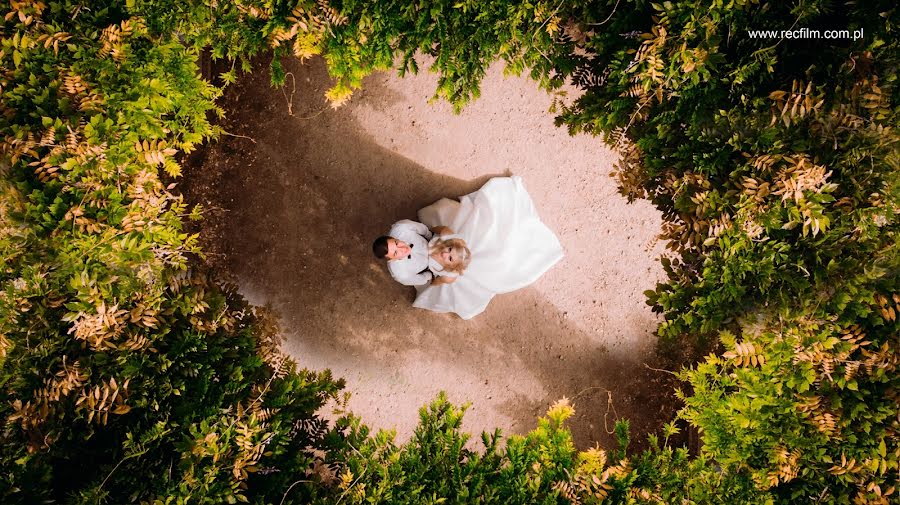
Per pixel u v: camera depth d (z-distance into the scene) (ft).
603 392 17.10
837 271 9.33
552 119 16.76
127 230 9.75
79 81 9.41
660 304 10.47
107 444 10.21
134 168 9.94
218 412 10.37
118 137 9.78
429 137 16.78
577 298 16.98
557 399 17.01
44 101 9.42
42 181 9.39
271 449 10.74
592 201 16.94
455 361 16.89
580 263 16.97
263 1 10.06
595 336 17.04
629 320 17.06
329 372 12.24
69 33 9.78
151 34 10.32
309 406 11.77
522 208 15.76
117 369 9.90
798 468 10.14
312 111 16.60
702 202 9.46
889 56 8.69
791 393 10.29
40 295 9.52
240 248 16.57
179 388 10.46
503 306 16.90
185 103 11.30
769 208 9.07
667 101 9.98
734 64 9.32
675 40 9.05
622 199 16.92
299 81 16.52
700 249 10.14
